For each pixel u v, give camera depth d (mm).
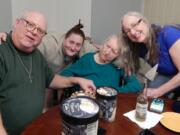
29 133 1021
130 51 1896
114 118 1155
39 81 1455
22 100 1335
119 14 3002
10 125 1347
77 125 788
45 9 2945
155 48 1888
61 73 1891
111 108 1109
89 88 1464
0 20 2447
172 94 1870
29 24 1347
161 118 1188
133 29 1760
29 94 1368
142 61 1963
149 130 1073
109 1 2826
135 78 1812
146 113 1191
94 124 818
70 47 1964
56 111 1224
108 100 1090
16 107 1323
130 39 1851
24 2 2686
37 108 1390
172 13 2768
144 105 1160
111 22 2961
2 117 1324
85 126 794
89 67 1878
